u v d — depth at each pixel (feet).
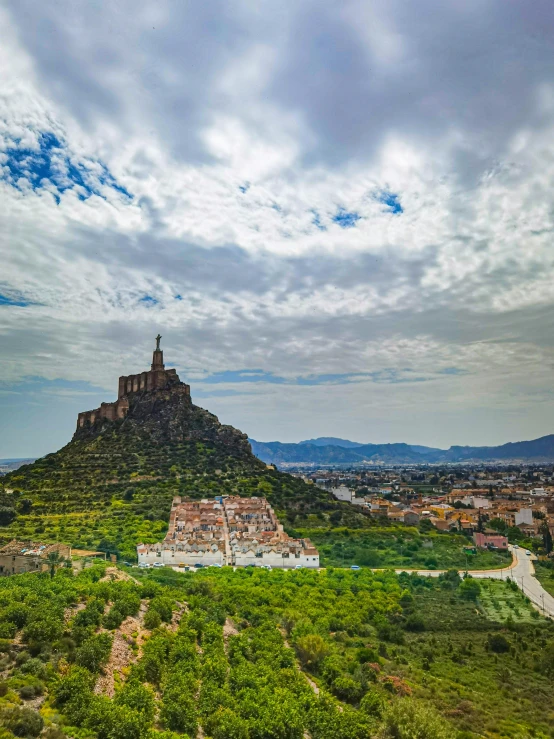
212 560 625.41
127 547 636.07
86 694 208.23
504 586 601.62
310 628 385.29
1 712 181.98
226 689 265.95
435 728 255.70
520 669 384.68
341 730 249.55
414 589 574.56
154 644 280.31
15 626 255.09
